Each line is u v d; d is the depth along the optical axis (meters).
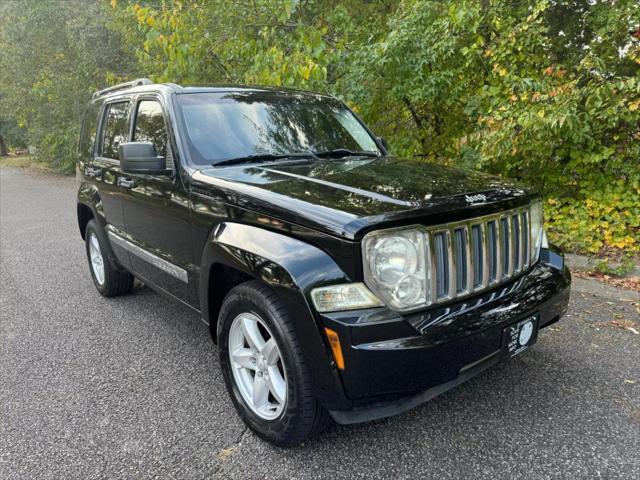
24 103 18.42
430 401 3.03
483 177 3.04
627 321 4.09
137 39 10.18
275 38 6.96
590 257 5.39
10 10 17.11
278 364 2.65
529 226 2.86
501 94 6.18
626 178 5.85
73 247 7.48
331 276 2.25
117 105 4.51
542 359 3.50
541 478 2.37
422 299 2.33
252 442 2.73
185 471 2.52
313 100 4.21
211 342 4.02
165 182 3.39
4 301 5.14
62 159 18.58
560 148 6.05
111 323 4.46
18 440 2.81
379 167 3.22
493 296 2.57
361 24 7.93
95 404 3.15
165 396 3.23
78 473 2.53
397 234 2.27
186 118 3.42
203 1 6.82
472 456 2.54
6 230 9.01
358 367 2.18
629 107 5.27
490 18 6.24
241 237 2.66
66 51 17.00
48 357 3.82
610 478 2.35
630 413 2.85
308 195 2.57
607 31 6.17
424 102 6.72
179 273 3.39
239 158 3.33
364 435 2.74
